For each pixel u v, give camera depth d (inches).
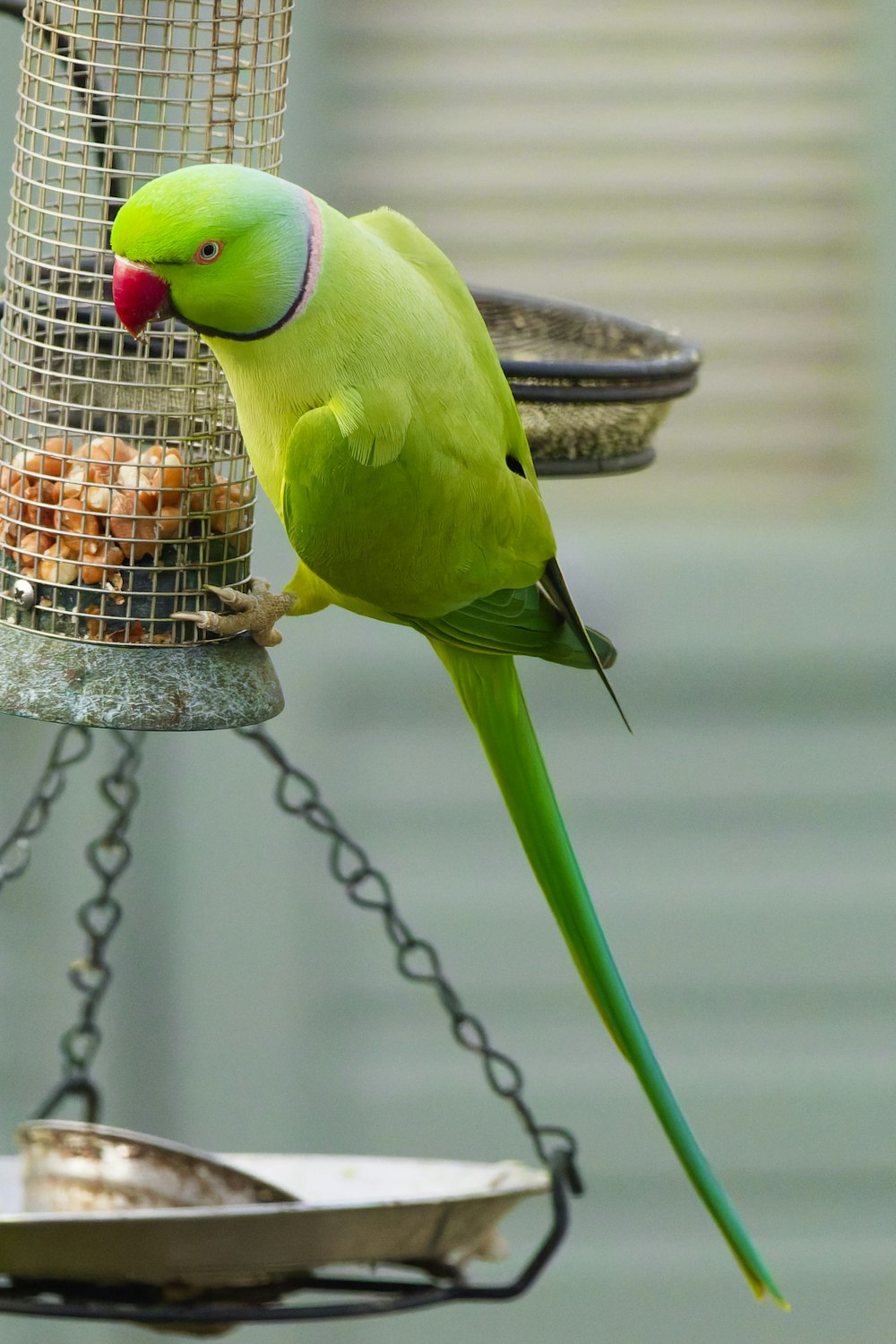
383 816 355.6
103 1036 351.9
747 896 360.2
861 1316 364.5
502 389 185.3
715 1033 362.0
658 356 218.4
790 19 350.3
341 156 348.5
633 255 354.6
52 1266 161.3
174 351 193.0
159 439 181.6
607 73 350.3
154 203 158.7
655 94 350.9
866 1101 362.6
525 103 350.3
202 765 348.8
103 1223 157.6
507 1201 177.2
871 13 348.5
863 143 351.9
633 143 351.6
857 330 357.1
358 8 345.7
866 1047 363.3
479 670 194.7
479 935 358.3
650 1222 364.2
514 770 196.4
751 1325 364.5
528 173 351.3
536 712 356.8
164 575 177.3
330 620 350.3
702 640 355.9
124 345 187.2
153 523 177.8
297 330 167.5
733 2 350.0
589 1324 364.2
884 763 359.3
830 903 360.5
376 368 171.2
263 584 179.3
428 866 357.4
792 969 361.4
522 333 239.3
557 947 359.6
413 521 178.2
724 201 354.0
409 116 348.5
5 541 182.2
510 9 348.2
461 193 351.3
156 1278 162.7
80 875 347.9
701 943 360.2
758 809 359.6
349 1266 170.4
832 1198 364.2
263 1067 354.9
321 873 354.0
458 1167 199.2
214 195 159.5
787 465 361.1
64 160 184.5
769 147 352.5
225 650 177.3
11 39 316.5
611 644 196.2
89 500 177.3
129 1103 352.5
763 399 358.9
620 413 207.0
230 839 350.6
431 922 357.7
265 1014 354.0
